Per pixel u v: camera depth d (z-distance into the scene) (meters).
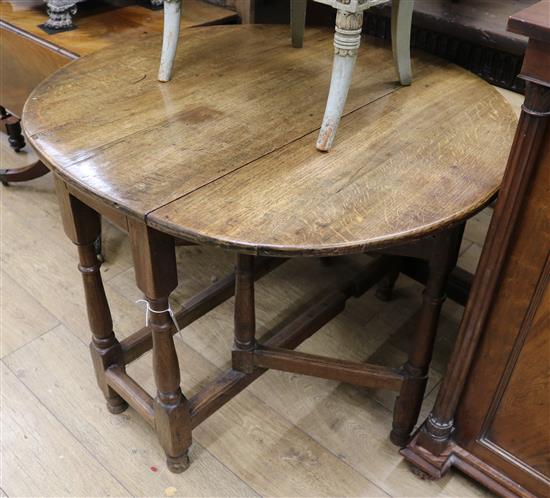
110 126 1.10
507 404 1.12
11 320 1.65
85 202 1.06
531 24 0.76
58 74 1.29
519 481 1.19
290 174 0.99
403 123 1.16
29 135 1.06
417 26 1.47
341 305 1.48
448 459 1.26
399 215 0.91
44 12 1.89
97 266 1.22
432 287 1.14
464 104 1.24
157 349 1.10
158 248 0.96
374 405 1.46
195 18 1.81
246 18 1.86
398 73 1.28
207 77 1.30
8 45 1.82
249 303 1.23
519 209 0.92
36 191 2.18
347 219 0.90
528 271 0.96
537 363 1.04
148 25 1.83
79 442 1.35
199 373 1.53
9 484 1.26
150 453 1.34
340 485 1.29
